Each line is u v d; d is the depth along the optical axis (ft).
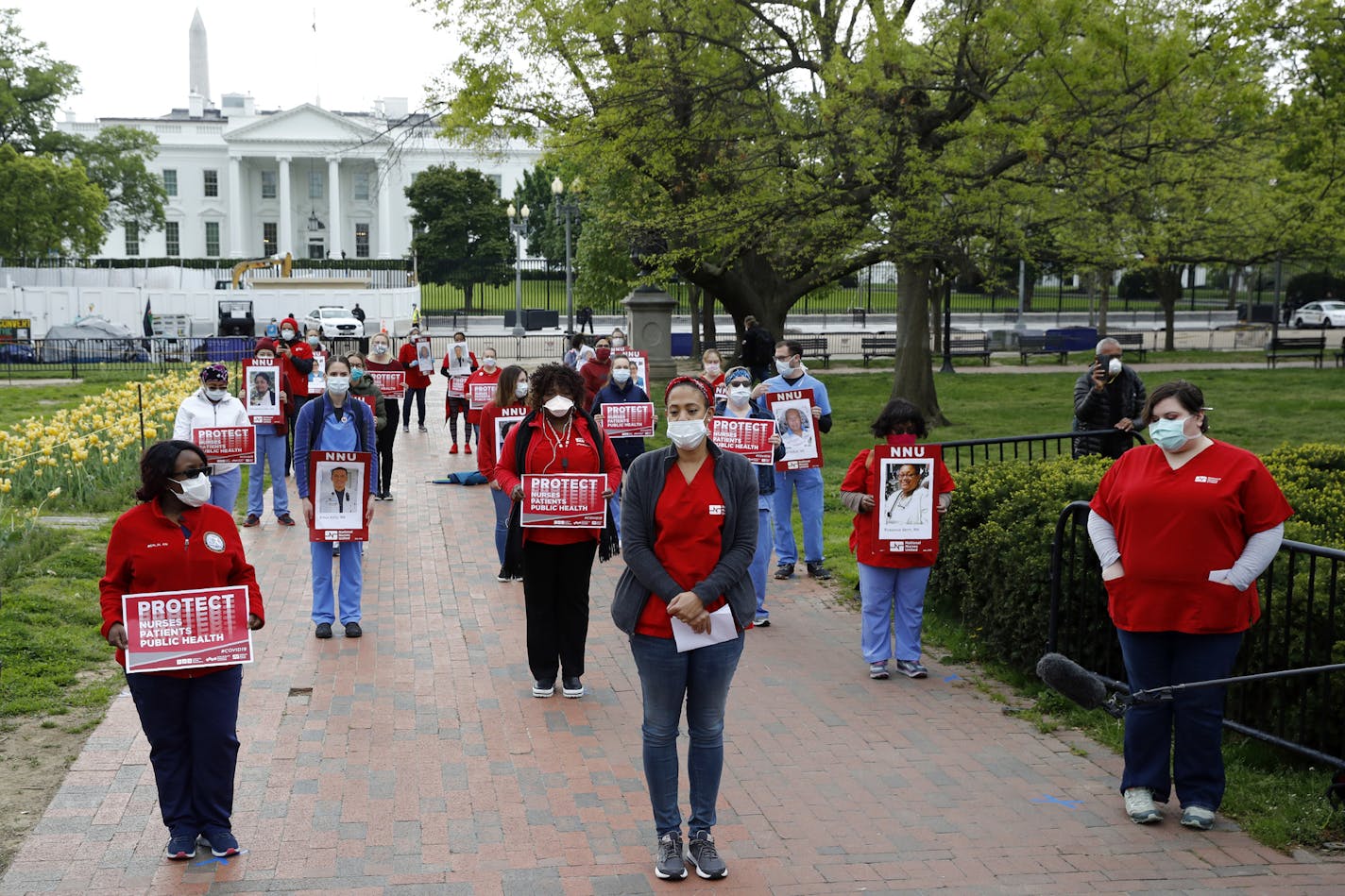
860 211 63.62
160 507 15.97
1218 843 16.89
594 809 17.93
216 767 16.03
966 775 19.48
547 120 68.03
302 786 18.71
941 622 28.94
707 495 15.62
